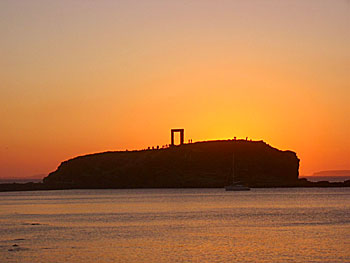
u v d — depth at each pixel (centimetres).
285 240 14412
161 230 17000
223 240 14550
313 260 11744
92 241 14412
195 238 14988
